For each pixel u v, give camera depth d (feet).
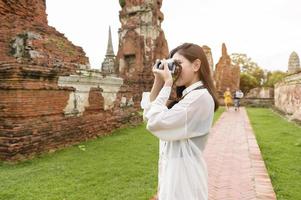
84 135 33.53
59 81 29.55
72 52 36.73
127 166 22.81
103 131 38.11
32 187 17.92
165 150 7.75
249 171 22.40
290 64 94.99
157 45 92.53
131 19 93.20
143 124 50.06
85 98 34.45
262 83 191.83
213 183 19.89
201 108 7.37
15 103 24.68
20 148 24.25
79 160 24.66
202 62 7.94
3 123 24.43
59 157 25.66
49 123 27.99
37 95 26.81
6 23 31.86
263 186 18.61
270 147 30.81
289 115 60.59
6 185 18.25
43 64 27.68
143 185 18.47
